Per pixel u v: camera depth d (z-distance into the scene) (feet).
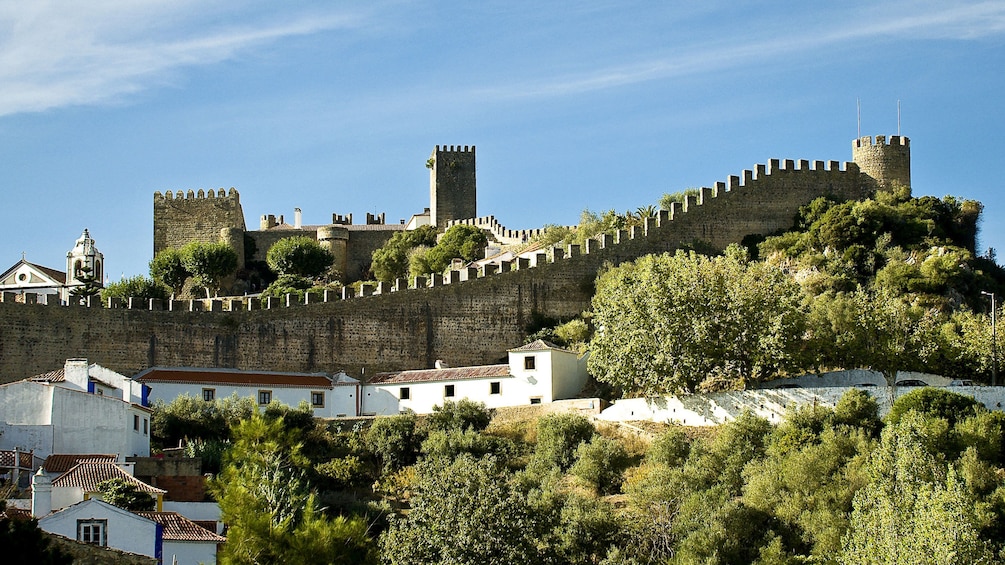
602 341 406.00
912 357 389.80
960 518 264.52
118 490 262.88
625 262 506.48
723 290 393.09
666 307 389.60
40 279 624.59
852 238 517.96
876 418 346.33
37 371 414.21
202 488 306.55
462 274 484.74
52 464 298.35
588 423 382.63
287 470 333.62
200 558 243.81
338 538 238.89
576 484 350.64
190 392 417.08
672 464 346.13
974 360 395.14
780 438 336.90
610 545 290.76
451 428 392.47
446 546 262.67
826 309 406.62
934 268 486.79
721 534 292.61
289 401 431.02
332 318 459.32
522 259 495.41
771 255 522.47
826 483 307.78
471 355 478.18
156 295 637.71
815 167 552.41
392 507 342.03
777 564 282.97
